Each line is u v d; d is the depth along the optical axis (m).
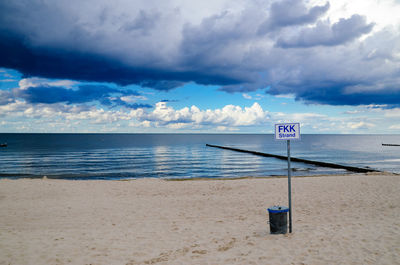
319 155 54.16
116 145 94.94
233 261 4.87
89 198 12.14
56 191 13.64
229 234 6.72
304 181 15.84
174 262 4.96
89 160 43.25
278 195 11.98
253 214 8.99
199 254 5.36
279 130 6.27
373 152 62.94
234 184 15.37
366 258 4.75
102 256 5.40
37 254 5.53
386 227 6.57
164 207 10.29
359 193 11.79
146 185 15.45
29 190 13.77
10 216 9.09
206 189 14.18
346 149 75.12
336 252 5.07
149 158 47.38
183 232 7.05
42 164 37.34
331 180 15.95
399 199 10.39
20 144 96.06
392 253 4.92
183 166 36.09
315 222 7.48
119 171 31.09
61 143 107.25
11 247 5.95
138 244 6.11
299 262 4.70
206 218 8.62
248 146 93.62
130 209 10.00
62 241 6.38
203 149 75.25
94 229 7.51
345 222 7.29
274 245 5.59
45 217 8.95
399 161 41.53
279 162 41.06
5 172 29.80
